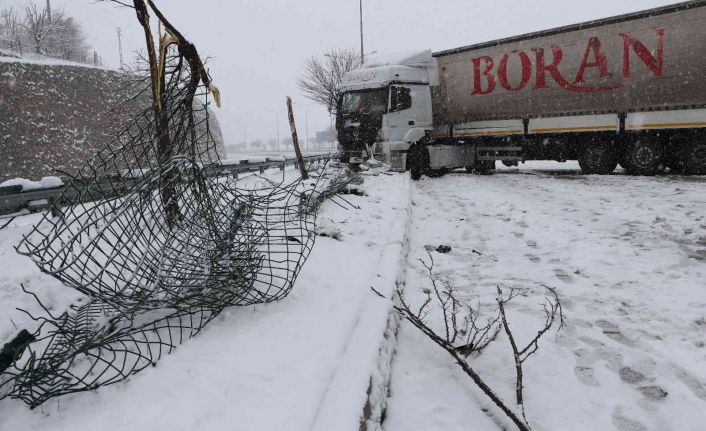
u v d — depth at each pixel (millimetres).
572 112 15031
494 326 4184
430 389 3238
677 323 4125
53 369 2676
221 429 2293
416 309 4594
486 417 2959
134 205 3096
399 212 8383
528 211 9352
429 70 16312
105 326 3074
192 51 3707
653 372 3398
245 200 4281
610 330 4062
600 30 14148
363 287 4328
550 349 3758
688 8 12836
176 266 3287
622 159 15227
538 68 15289
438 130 17844
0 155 19844
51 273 2773
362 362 2949
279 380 2715
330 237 6266
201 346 3117
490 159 17094
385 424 2846
